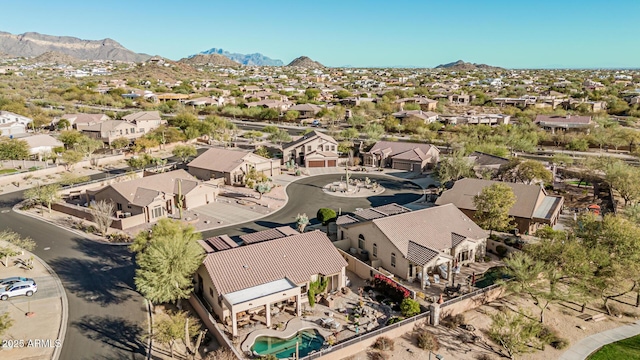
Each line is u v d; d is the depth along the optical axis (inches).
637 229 1715.1
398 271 1835.6
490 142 4303.6
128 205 2551.7
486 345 1391.5
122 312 1549.0
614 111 6914.4
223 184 3302.2
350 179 3528.5
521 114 6412.4
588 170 3501.5
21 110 5679.1
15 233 2267.5
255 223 2495.1
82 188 3043.8
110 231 2347.4
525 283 1579.7
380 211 2245.3
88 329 1440.7
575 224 1982.0
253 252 1647.4
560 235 1852.9
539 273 1632.6
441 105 7347.4
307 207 2800.2
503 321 1362.0
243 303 1387.8
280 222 2514.8
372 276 1793.8
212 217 2591.0
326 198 2997.0
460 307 1568.7
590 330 1482.5
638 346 1390.3
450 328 1477.6
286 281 1566.2
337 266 1684.3
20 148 3659.0
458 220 2082.9
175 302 1632.6
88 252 2064.5
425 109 7263.8
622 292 1721.2
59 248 2107.5
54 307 1571.1
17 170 3567.9
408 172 3799.2
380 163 3973.9
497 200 2121.1
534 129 5044.3
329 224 2427.4
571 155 4242.1
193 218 2532.0
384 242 1897.1
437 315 1481.3
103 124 4626.0
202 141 5034.5
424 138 4995.1
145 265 1513.3
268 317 1457.9
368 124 5620.1
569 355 1347.2
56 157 3801.7
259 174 3321.9
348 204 2864.2
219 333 1354.6
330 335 1407.5
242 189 3198.8
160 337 1294.3
